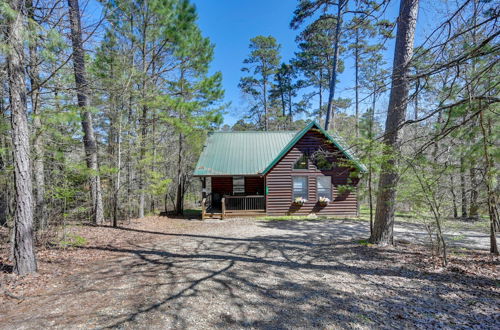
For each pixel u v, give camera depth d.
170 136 14.93
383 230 6.89
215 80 12.32
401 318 3.25
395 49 6.14
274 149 15.00
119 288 4.21
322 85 25.05
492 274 4.67
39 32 4.86
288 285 4.35
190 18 10.76
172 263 5.59
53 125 6.73
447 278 4.55
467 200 6.56
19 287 4.12
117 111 10.10
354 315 3.34
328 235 8.67
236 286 4.31
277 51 28.06
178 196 14.83
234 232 9.39
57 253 6.07
